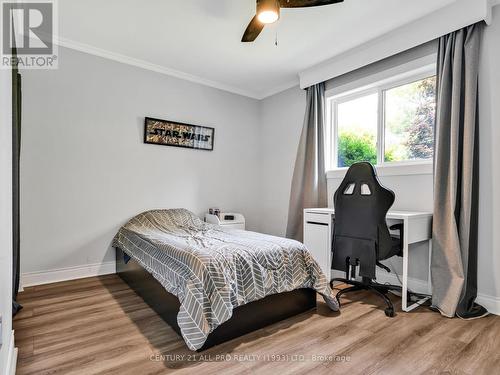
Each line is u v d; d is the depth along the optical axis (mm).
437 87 2361
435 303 2168
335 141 3449
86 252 2908
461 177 2193
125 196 3139
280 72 3514
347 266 2326
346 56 2998
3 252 1137
